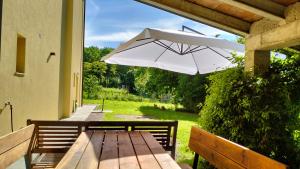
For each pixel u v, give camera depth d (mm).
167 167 2529
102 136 4004
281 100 4250
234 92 4578
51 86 9477
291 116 4289
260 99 4348
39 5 7508
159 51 6664
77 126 4469
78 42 17734
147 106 29094
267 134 4277
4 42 5078
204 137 3641
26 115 6559
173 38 4566
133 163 2639
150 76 34094
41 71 7961
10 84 5469
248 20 4969
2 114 5059
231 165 2797
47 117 8930
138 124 4680
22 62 6328
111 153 3006
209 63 6754
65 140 4438
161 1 5156
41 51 7883
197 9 5160
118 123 4621
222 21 5109
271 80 4352
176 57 6832
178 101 27250
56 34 10125
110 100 33938
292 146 4289
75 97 16141
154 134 4738
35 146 4340
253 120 4359
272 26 4379
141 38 4676
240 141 4566
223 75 4910
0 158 2570
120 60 6820
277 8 4094
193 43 4691
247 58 4992
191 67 7105
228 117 4676
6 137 2723
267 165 2148
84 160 2689
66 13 12680
